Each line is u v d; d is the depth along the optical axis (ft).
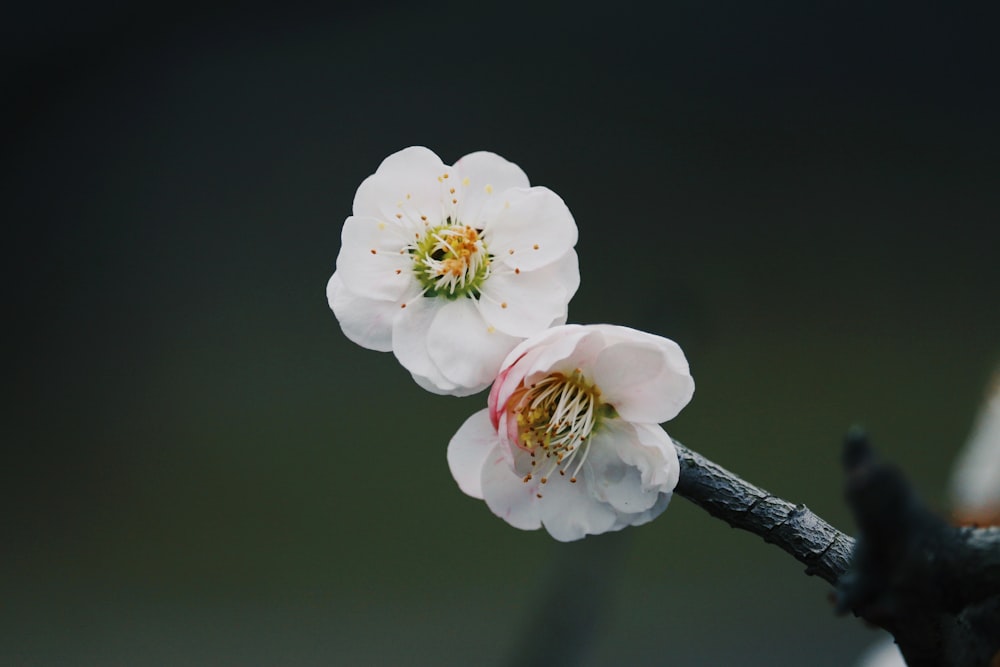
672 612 2.55
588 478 1.12
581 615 1.33
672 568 2.69
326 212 4.18
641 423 1.11
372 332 1.13
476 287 1.13
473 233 1.13
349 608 2.72
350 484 3.17
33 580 2.97
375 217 1.14
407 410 3.46
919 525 0.99
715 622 2.51
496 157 1.15
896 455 3.07
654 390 1.11
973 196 4.05
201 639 2.67
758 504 1.08
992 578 0.99
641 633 2.51
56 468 3.50
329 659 2.56
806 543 1.08
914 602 1.00
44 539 3.14
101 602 2.85
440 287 1.13
